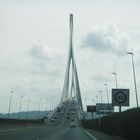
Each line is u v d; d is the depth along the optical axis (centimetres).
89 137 5006
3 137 3500
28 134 4550
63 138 4406
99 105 13112
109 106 11469
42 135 4981
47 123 19875
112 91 4250
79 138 4575
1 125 7269
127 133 3847
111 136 5134
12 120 9006
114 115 5500
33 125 12388
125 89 4250
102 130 7800
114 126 5303
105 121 7231
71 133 6378
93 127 11675
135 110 3512
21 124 9612
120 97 4231
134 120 3488
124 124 4084
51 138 4356
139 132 3269
